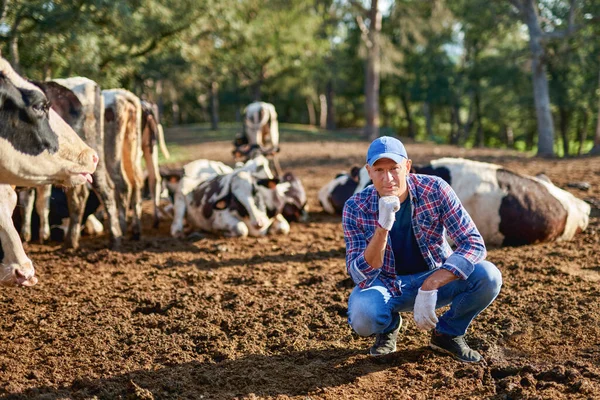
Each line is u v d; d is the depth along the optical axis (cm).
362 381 359
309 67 3969
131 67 1731
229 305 500
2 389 352
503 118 4444
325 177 1466
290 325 452
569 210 678
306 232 821
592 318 435
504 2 2467
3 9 1116
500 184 670
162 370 381
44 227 739
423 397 337
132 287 554
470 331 425
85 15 1266
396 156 312
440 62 4256
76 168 369
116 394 348
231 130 3844
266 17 2952
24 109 338
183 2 1708
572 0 2123
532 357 385
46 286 559
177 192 817
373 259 325
